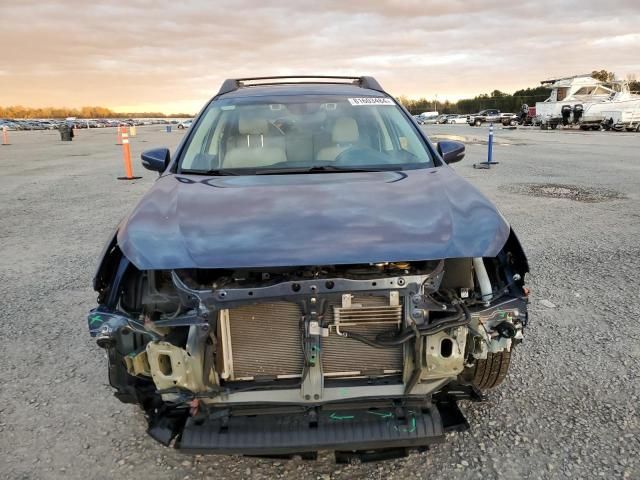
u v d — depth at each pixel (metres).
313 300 2.23
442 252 2.28
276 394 2.31
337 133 3.65
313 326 2.23
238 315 2.30
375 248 2.26
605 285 4.96
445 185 2.88
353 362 2.36
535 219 7.63
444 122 65.31
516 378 3.39
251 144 3.54
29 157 21.66
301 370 2.35
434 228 2.40
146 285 2.59
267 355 2.34
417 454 2.71
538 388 3.28
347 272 2.30
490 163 14.23
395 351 2.37
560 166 13.95
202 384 2.25
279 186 2.90
